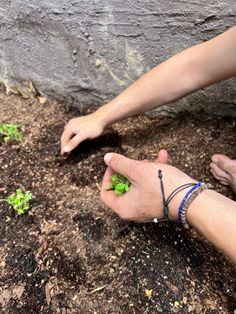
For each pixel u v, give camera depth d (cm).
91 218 40
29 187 44
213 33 44
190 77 39
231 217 29
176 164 46
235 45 35
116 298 34
